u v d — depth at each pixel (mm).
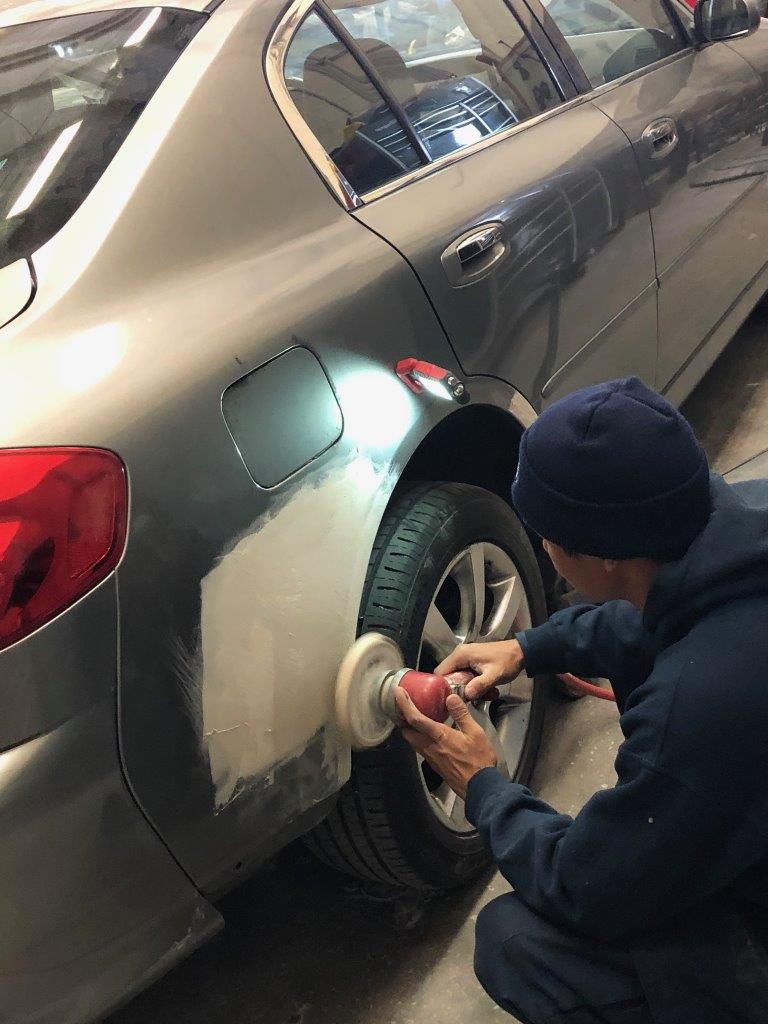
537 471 920
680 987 1003
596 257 1852
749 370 3039
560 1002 1084
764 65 2719
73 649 950
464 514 1454
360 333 1307
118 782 1000
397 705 1238
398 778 1347
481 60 1834
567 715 1951
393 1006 1491
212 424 1084
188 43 1362
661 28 2426
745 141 2553
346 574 1218
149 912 1063
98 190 1184
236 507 1091
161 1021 1543
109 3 1536
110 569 973
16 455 935
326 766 1235
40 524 932
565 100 1981
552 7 2152
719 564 883
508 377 1604
